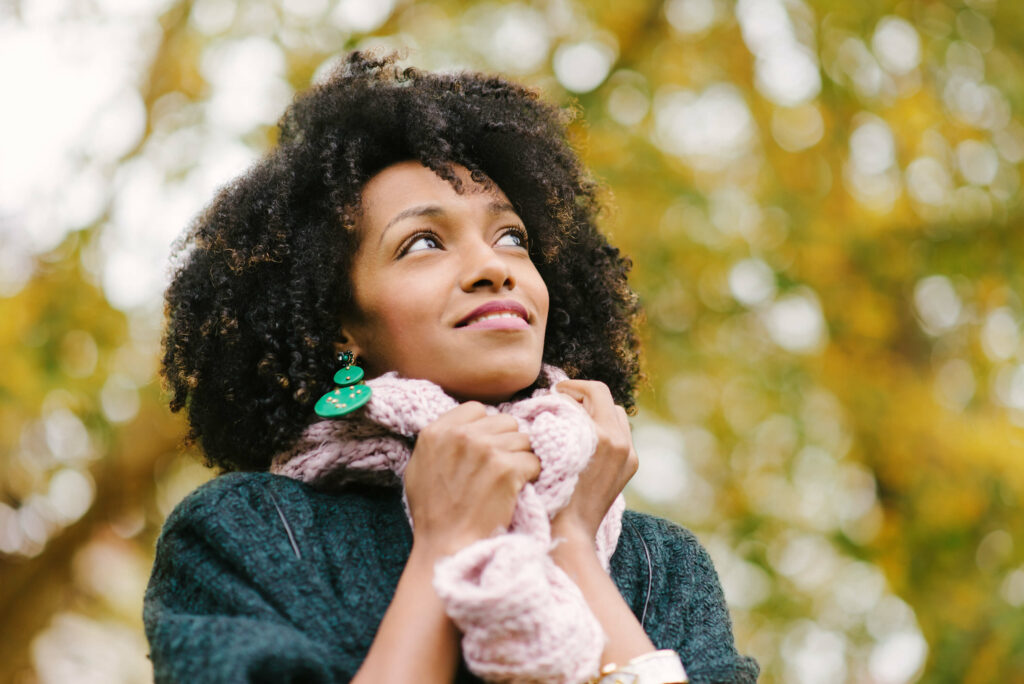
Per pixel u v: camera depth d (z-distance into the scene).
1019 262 6.12
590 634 1.42
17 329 5.26
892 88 6.15
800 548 6.06
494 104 2.02
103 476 5.48
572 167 2.20
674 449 6.13
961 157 6.19
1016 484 5.96
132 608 6.26
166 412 5.40
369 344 1.82
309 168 1.94
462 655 1.47
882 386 6.25
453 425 1.59
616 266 2.27
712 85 6.45
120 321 5.41
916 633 5.95
